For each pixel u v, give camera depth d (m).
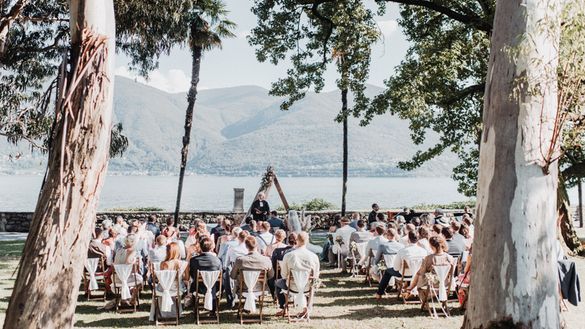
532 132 4.63
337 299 9.05
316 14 15.30
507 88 4.71
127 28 14.02
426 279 7.93
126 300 8.32
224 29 20.16
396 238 9.91
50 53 15.46
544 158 4.62
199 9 19.47
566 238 14.88
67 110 3.80
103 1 4.03
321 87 16.81
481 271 4.73
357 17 14.91
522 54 4.65
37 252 3.62
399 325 7.28
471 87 15.39
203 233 9.59
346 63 15.97
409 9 17.00
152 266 7.84
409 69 15.33
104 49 3.97
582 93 4.67
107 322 7.53
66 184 3.74
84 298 9.07
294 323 7.43
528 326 4.48
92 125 3.87
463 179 20.14
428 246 9.45
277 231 8.99
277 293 8.03
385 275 8.98
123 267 8.04
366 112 16.12
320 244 16.77
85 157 3.81
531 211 4.58
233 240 8.97
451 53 15.22
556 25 4.66
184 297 8.38
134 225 9.86
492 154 4.76
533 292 4.50
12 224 21.03
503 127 4.70
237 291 8.37
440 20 16.52
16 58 14.69
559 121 4.64
